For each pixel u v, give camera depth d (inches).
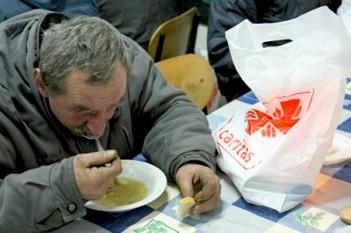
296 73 42.3
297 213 41.9
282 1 90.2
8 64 44.4
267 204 42.3
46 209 37.8
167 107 53.0
